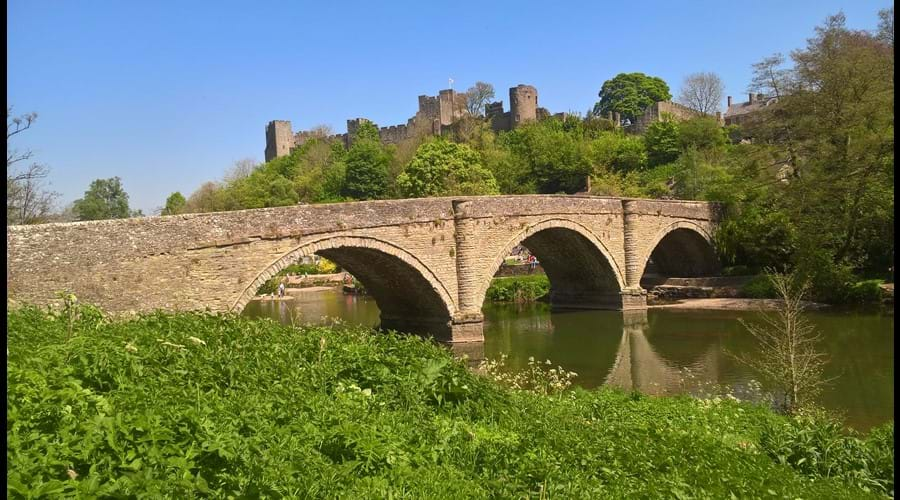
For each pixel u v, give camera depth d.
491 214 32.38
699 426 13.36
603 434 10.84
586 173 77.56
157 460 5.98
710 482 8.84
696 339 31.72
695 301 44.41
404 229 28.88
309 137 119.62
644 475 8.77
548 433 10.05
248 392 9.02
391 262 29.48
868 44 43.06
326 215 26.02
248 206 76.69
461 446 8.79
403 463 7.70
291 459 6.95
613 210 40.84
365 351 11.99
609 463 9.09
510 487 7.55
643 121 97.25
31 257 18.39
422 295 31.67
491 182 67.06
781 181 47.41
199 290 22.22
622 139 84.38
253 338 12.30
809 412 16.11
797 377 17.45
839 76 40.75
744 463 10.41
